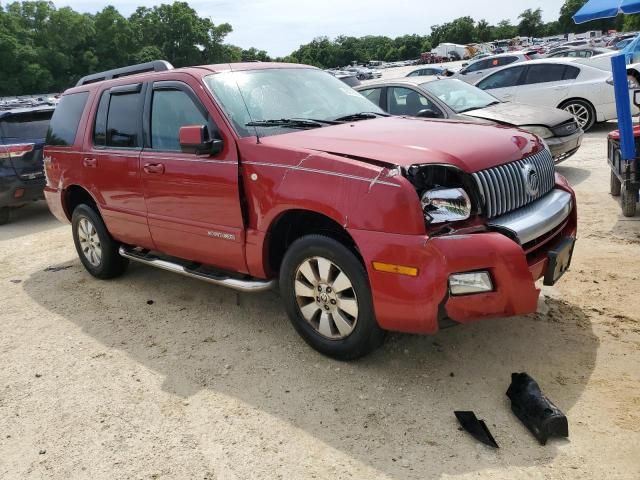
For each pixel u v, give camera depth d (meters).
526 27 119.31
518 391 3.13
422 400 3.27
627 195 6.21
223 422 3.24
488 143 3.54
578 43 44.28
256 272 3.98
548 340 3.79
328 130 3.94
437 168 3.16
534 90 12.09
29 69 78.12
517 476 2.63
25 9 81.81
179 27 93.94
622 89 5.17
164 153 4.46
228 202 3.96
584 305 4.25
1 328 4.84
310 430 3.10
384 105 8.55
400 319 3.16
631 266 4.91
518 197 3.48
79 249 5.90
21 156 8.51
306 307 3.76
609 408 3.05
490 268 3.04
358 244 3.21
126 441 3.16
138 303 5.11
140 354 4.15
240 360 3.91
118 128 4.99
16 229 8.66
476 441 2.89
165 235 4.61
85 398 3.62
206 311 4.79
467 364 3.59
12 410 3.56
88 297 5.39
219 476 2.82
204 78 4.27
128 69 5.65
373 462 2.81
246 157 3.83
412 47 125.94
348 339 3.56
